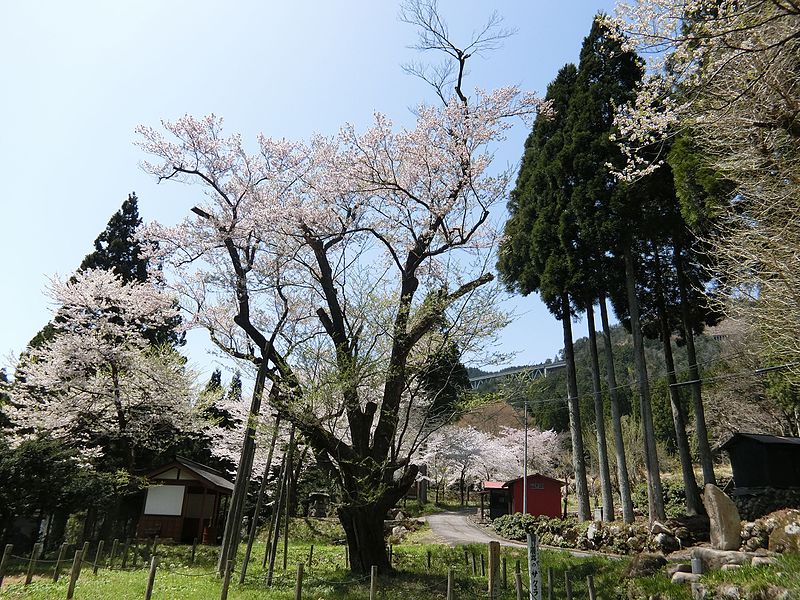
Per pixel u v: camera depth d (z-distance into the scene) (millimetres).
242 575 10273
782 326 7363
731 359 21094
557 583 10055
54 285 18859
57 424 18422
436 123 13148
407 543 20266
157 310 18516
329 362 10305
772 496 13328
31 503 13695
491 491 28656
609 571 10203
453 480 40688
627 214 16125
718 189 10148
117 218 26234
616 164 16188
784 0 5203
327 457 11305
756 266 7516
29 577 9906
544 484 25688
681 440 17266
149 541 18453
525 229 19766
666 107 7441
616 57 17594
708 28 5738
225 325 14039
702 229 11492
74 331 19188
